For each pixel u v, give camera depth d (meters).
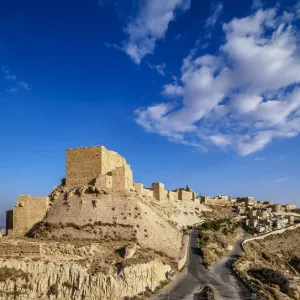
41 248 67.25
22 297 58.47
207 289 63.16
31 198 88.75
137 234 81.31
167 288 65.31
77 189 89.88
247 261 88.44
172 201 138.00
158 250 80.81
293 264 107.56
